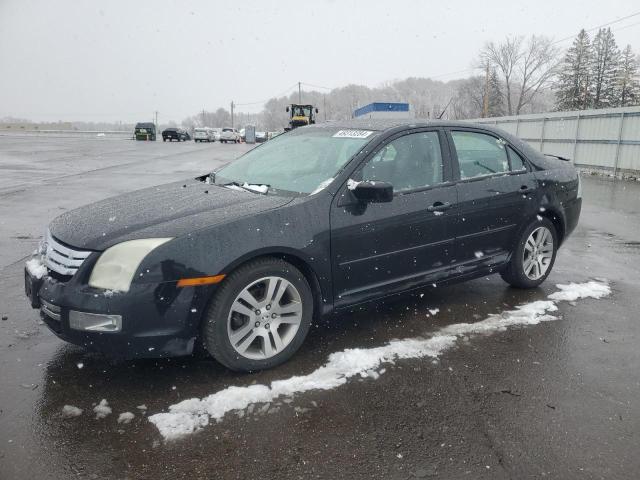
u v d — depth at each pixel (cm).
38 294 293
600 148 1708
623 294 471
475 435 256
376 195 325
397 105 2630
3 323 375
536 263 472
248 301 304
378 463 234
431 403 284
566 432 260
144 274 274
